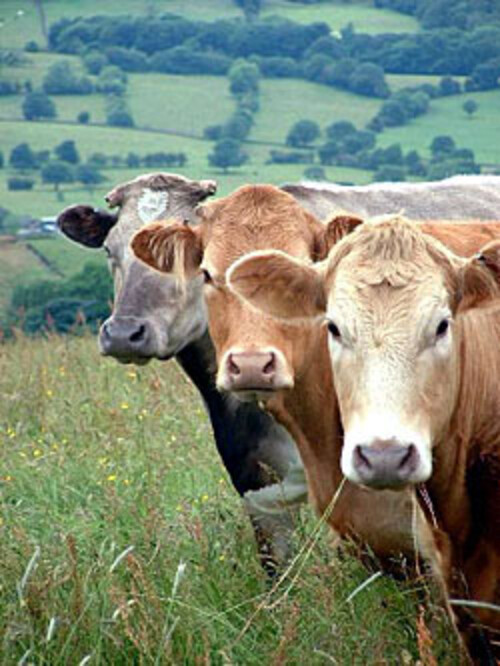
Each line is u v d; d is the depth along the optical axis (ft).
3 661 24.31
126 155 244.01
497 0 258.78
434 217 37.06
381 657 23.66
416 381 20.83
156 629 24.48
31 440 40.52
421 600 26.50
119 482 34.37
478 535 23.59
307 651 24.53
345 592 26.32
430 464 20.57
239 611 26.89
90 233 37.24
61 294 100.99
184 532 30.01
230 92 297.33
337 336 21.40
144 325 33.01
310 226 28.81
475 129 207.51
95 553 27.63
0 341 56.59
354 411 20.88
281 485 30.22
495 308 21.57
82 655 24.67
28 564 25.99
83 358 50.88
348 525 26.78
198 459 36.37
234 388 25.80
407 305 21.07
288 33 314.96
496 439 23.27
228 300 27.58
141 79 318.04
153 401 41.81
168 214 35.24
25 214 190.29
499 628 23.53
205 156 226.79
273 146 227.40
